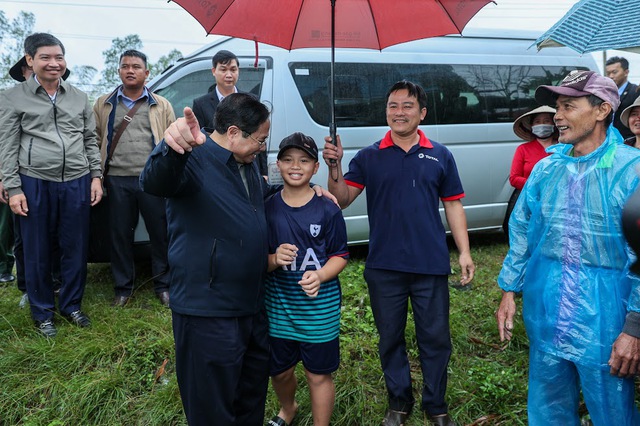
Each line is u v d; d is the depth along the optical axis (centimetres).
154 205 400
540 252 214
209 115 385
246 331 213
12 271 530
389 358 268
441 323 261
